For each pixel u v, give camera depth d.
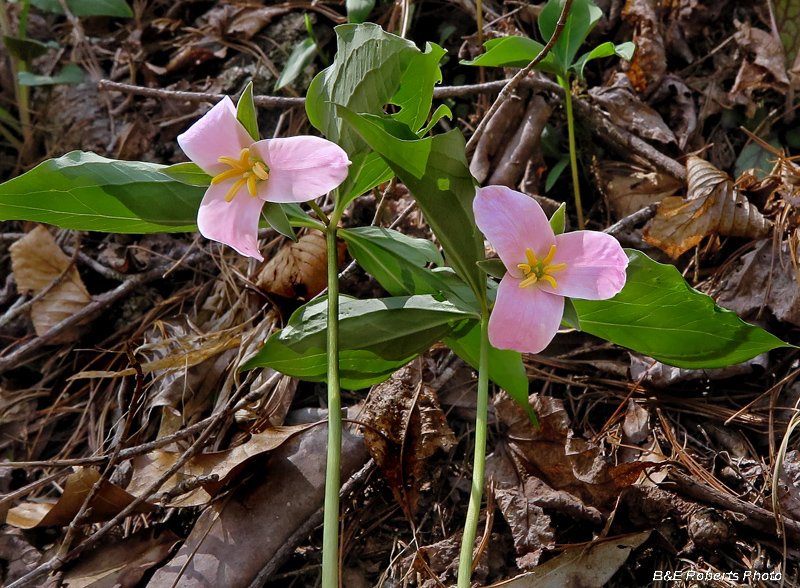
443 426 0.87
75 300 0.99
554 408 0.88
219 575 0.82
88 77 1.22
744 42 1.04
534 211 0.74
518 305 0.73
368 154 0.78
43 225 1.04
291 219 0.79
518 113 1.04
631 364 0.92
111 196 0.79
